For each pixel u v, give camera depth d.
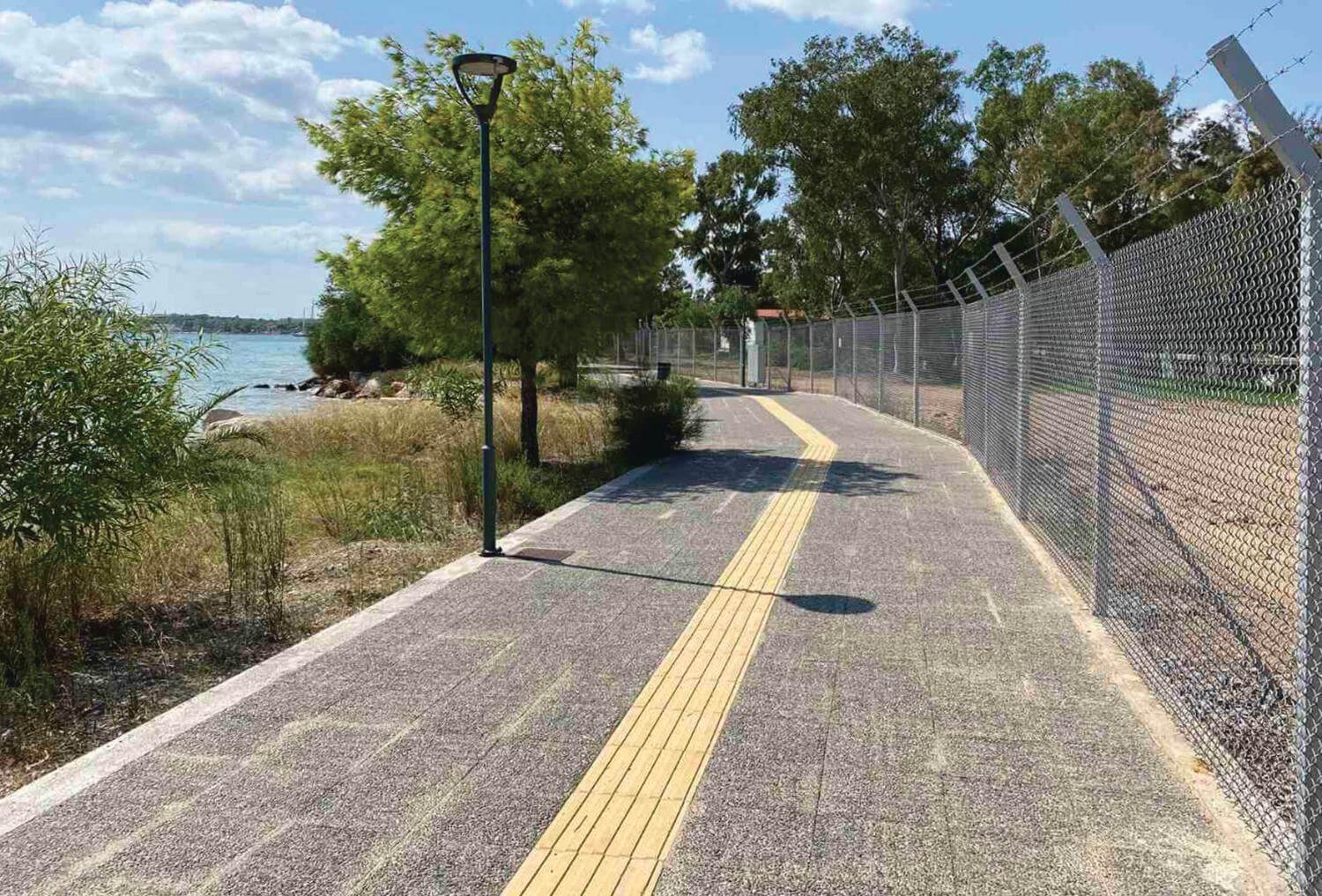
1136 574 5.43
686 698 4.50
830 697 4.49
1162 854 3.10
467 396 17.98
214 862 3.14
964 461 13.00
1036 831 3.25
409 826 3.35
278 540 7.69
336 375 44.44
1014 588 6.39
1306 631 2.81
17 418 5.83
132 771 3.82
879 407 21.22
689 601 6.17
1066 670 4.80
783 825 3.32
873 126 43.38
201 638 6.02
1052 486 7.45
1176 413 4.61
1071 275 6.80
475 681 4.77
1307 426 2.82
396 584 7.20
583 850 3.18
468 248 12.16
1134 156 29.03
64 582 6.09
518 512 10.02
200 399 6.91
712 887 2.96
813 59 44.16
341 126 12.95
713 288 77.56
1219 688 4.30
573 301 12.63
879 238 45.16
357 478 12.93
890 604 6.02
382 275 12.70
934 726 4.14
